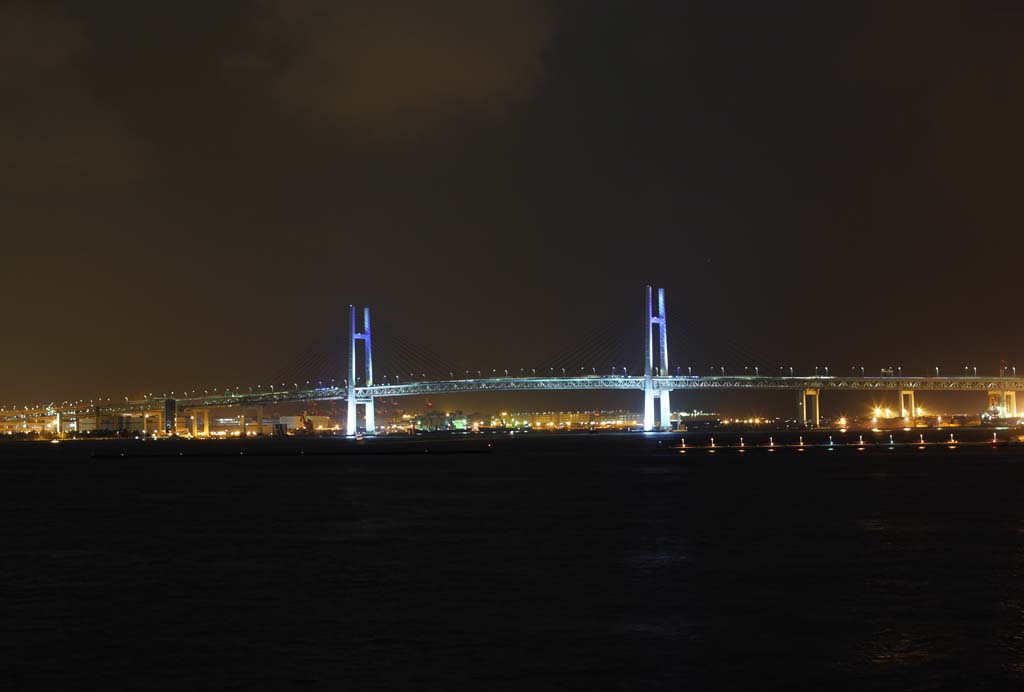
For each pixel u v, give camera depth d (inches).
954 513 2610.7
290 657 1201.4
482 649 1224.2
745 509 2755.9
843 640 1250.6
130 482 4473.4
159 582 1696.6
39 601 1545.3
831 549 1961.1
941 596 1497.3
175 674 1142.3
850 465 5113.2
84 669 1167.0
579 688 1078.4
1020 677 1101.7
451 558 1908.2
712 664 1155.9
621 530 2304.4
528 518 2603.3
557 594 1540.4
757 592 1539.1
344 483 4170.8
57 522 2682.1
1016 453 6565.0
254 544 2160.4
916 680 1095.0
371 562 1872.5
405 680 1109.1
